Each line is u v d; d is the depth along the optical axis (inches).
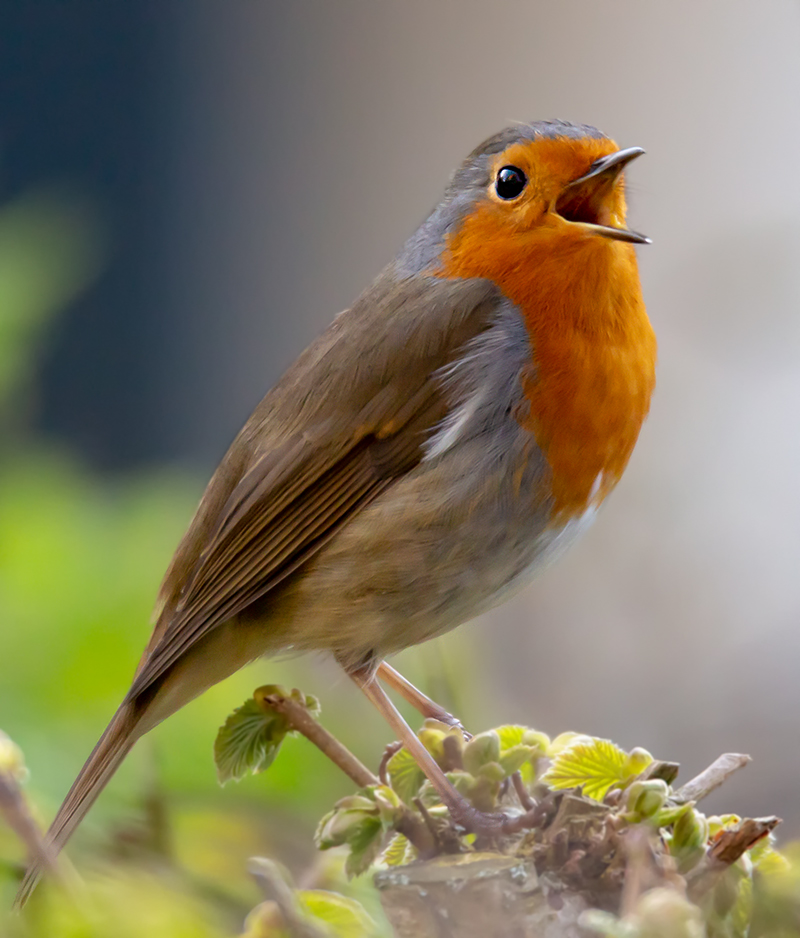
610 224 71.0
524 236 70.8
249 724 68.9
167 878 68.0
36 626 71.2
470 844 68.6
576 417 70.7
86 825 69.2
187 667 71.2
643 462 77.7
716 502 77.6
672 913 67.2
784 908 68.1
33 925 67.5
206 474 73.0
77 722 71.1
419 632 71.1
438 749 69.1
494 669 76.5
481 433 70.7
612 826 68.1
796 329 77.7
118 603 71.4
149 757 70.1
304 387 71.3
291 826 70.6
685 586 77.4
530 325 70.7
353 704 72.1
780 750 76.9
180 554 71.4
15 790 67.8
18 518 71.6
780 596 77.4
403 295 71.2
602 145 70.7
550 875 68.2
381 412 71.0
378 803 68.4
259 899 68.3
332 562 71.0
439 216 71.3
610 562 77.4
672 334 77.9
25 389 72.1
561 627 77.3
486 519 70.8
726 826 68.4
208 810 70.0
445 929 68.1
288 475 71.1
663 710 77.1
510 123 71.3
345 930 67.9
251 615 71.2
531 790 69.0
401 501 70.9
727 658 77.4
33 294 71.8
